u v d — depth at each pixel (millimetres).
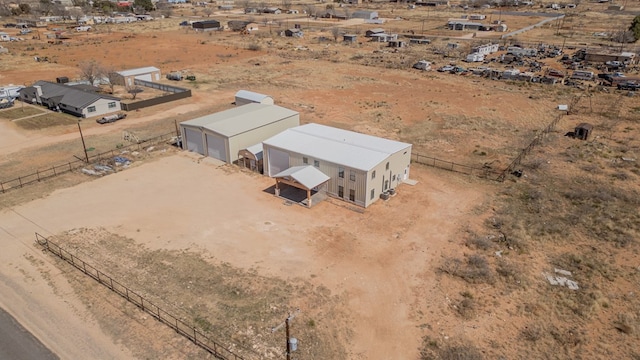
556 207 36906
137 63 98562
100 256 31062
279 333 24141
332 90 75562
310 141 42375
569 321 24766
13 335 24312
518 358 22422
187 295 27094
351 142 41875
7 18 184125
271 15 194625
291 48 115875
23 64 96562
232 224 35094
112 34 140875
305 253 31297
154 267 29797
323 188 39875
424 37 129625
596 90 73125
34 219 35969
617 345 23094
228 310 25781
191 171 45000
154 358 22688
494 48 107812
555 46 112000
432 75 86062
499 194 39562
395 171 40344
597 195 38219
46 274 29219
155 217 36219
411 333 24281
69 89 67688
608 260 29969
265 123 48875
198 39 130750
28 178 43500
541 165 44938
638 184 40594
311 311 25797
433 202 38312
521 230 33469
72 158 48250
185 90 72875
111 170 45188
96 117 62531
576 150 48719
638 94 70125
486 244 31609
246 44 121562
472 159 47250
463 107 65188
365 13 173750
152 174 44281
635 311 25375
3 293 27547
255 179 43312
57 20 177750
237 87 78125
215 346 23219
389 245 32188
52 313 25859
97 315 25656
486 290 27359
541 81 79438
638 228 33500
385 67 93500
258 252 31438
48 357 22859
